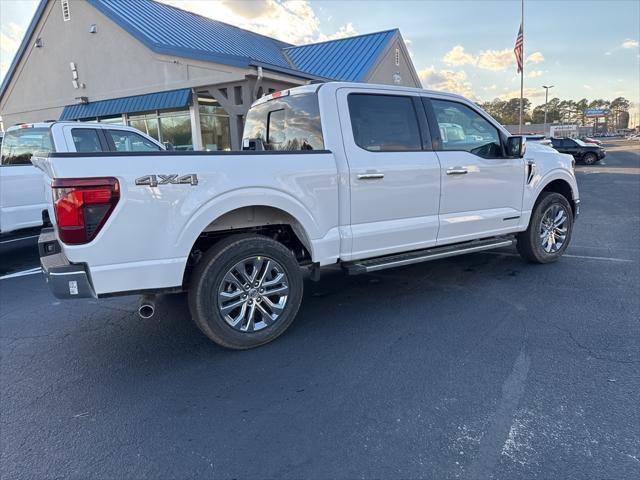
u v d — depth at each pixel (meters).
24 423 2.76
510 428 2.52
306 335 3.87
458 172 4.57
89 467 2.36
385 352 3.50
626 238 7.10
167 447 2.49
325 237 3.86
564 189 5.91
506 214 5.08
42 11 17.50
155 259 3.16
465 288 4.90
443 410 2.71
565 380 2.98
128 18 15.89
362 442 2.46
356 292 4.94
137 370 3.40
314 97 4.02
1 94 20.19
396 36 21.33
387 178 4.11
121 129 7.29
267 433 2.57
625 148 47.19
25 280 6.13
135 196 3.04
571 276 5.17
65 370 3.44
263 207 3.68
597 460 2.25
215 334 3.48
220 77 13.29
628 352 3.33
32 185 6.91
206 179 3.26
